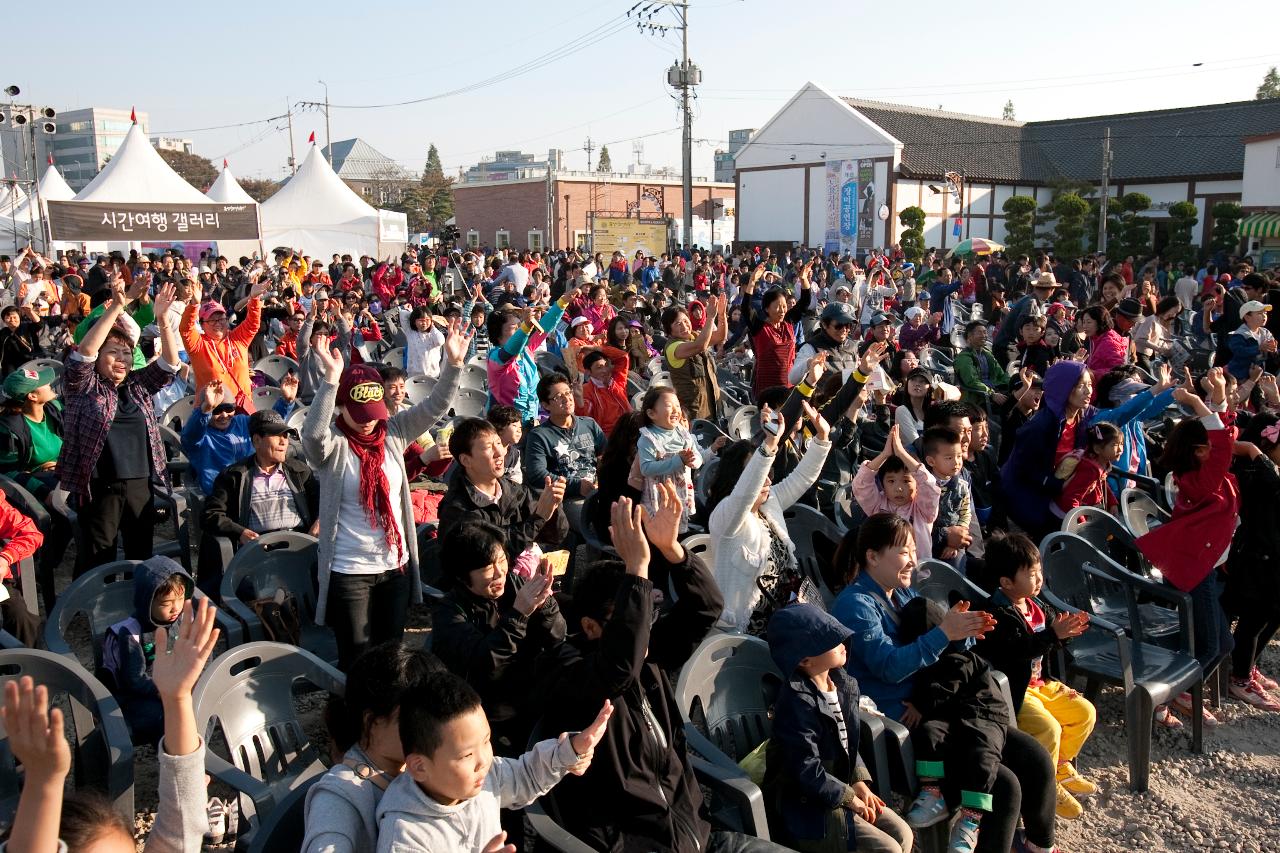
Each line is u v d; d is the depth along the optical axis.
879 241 40.34
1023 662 3.93
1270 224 31.14
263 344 11.94
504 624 3.12
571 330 9.62
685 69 33.25
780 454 5.83
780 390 5.98
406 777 2.33
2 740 3.05
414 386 8.80
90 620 4.11
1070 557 5.16
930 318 14.44
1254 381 7.47
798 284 19.89
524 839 2.83
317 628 4.68
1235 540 5.18
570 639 3.17
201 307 8.48
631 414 5.31
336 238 27.52
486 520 4.52
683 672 3.42
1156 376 9.03
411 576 4.45
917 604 3.91
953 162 41.72
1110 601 5.38
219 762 3.01
